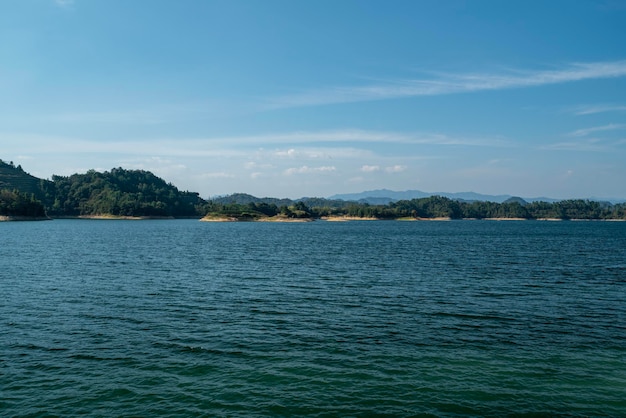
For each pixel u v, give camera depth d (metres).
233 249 84.00
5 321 27.67
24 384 18.33
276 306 32.66
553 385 18.72
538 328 27.02
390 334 25.61
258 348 23.00
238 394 17.62
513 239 123.19
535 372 20.05
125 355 21.77
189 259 64.56
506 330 26.53
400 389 18.19
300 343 23.86
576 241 113.50
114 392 17.69
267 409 16.45
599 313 30.86
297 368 20.27
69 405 16.62
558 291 39.12
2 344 23.23
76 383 18.48
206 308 31.81
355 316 29.77
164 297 35.62
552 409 16.67
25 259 62.22
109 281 43.25
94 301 33.75
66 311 30.42
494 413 16.34
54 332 25.42
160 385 18.38
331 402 17.02
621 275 49.09
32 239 109.06
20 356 21.52
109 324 27.22
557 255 73.25
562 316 29.97
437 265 58.53
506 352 22.62
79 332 25.47
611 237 134.62
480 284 42.81
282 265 57.97
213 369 20.09
